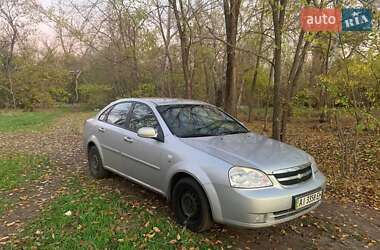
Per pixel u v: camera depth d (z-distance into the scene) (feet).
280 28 24.71
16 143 37.47
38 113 100.22
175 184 14.64
